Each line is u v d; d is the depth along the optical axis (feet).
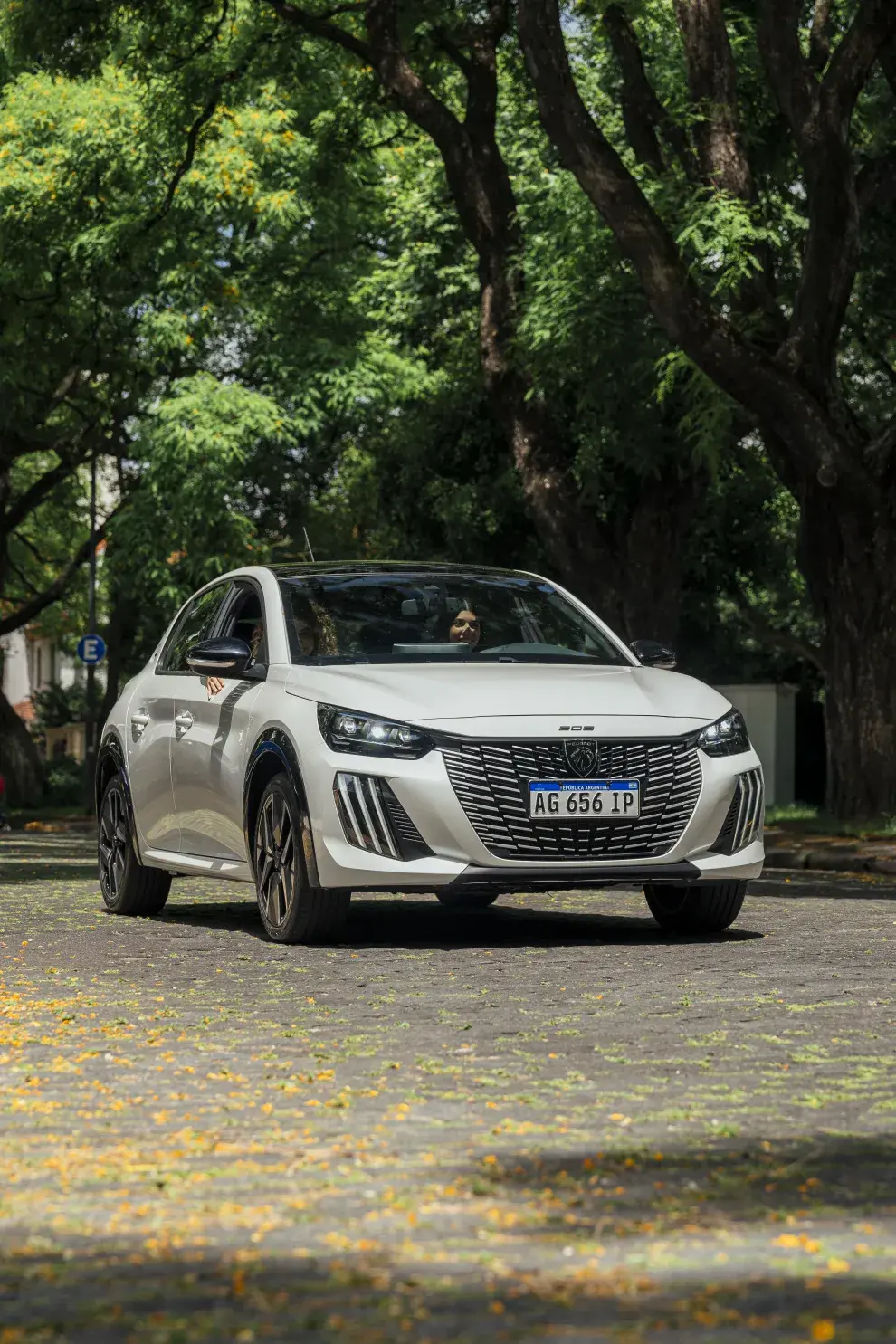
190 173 105.29
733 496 101.55
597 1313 10.12
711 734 30.76
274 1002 23.85
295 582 34.04
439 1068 18.66
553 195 71.77
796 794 120.88
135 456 112.37
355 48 76.84
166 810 35.27
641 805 29.84
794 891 44.55
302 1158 14.33
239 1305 10.39
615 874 29.68
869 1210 12.57
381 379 112.37
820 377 64.59
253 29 82.28
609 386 75.05
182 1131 15.47
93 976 26.81
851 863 57.31
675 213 63.00
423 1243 11.70
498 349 77.56
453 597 33.88
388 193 115.34
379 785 29.27
